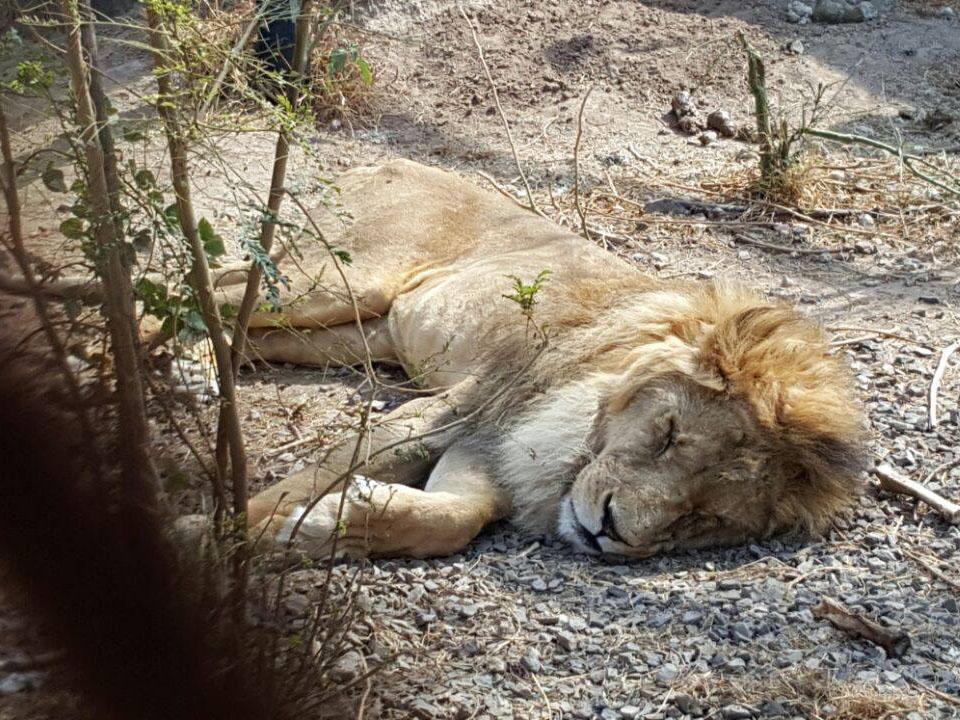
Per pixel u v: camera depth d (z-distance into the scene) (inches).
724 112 333.7
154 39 112.0
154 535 96.6
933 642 143.9
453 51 349.1
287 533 148.3
